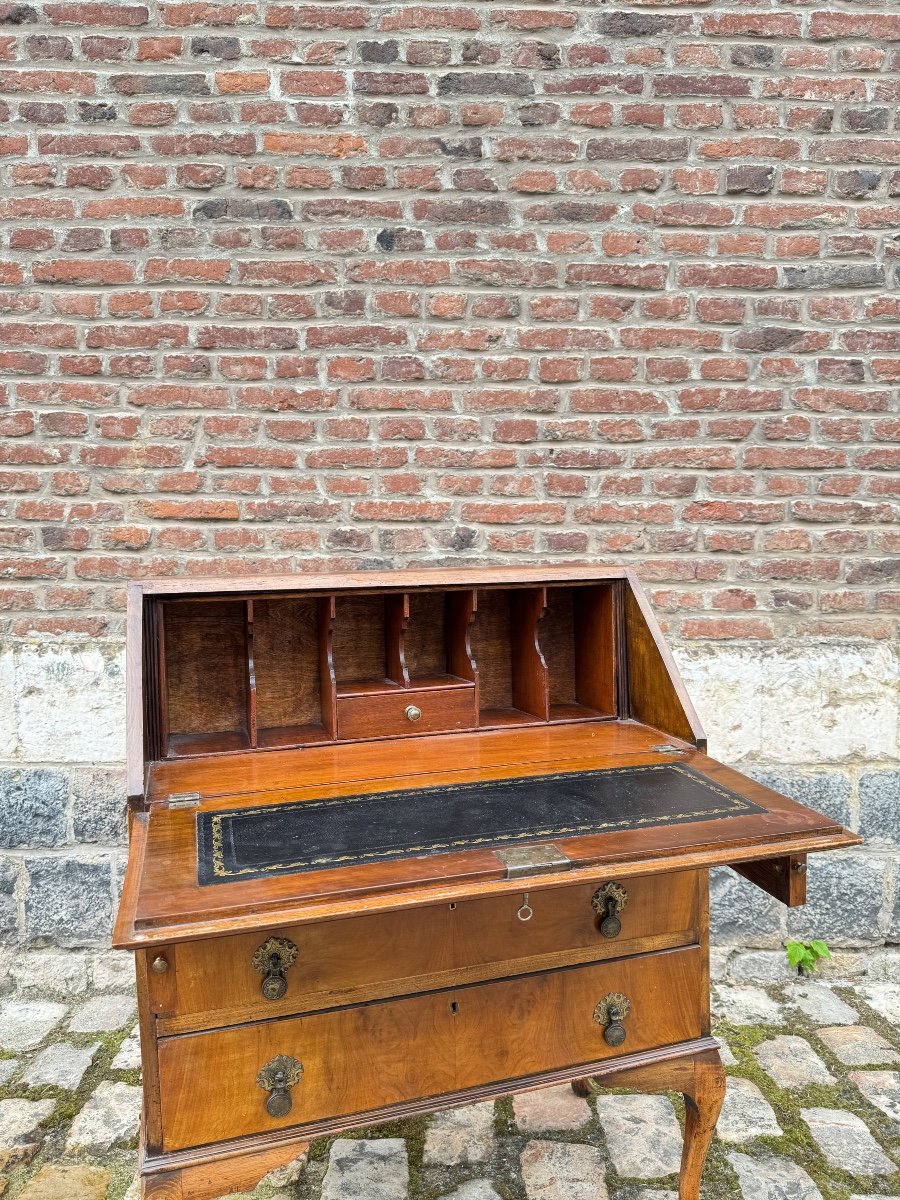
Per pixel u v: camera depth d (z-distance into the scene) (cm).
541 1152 212
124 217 284
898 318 302
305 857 150
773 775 310
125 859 296
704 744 212
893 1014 273
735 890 310
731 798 177
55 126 280
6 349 284
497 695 255
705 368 300
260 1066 156
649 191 295
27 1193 195
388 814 169
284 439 293
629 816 168
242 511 294
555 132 292
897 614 309
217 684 230
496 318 295
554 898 173
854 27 294
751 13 291
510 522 301
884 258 300
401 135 288
